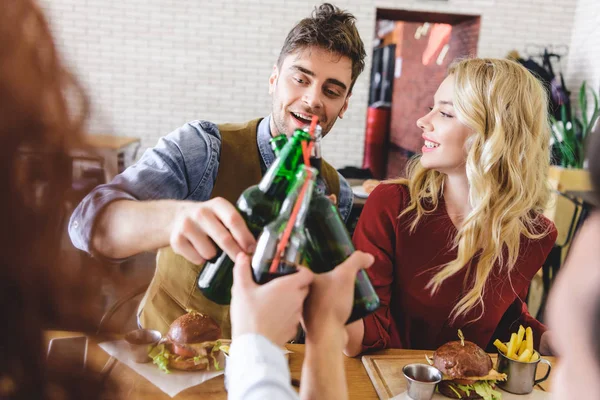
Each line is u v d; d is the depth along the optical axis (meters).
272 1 6.03
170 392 1.14
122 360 1.21
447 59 7.11
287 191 0.72
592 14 5.79
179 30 6.04
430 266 1.55
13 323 0.34
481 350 1.31
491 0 6.05
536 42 6.20
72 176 0.36
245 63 6.17
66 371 0.37
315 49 1.41
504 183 1.53
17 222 0.33
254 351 0.58
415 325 1.58
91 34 5.98
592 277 0.45
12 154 0.33
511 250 1.53
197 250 0.76
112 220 0.92
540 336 1.56
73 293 0.36
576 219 3.60
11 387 0.35
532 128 1.51
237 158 1.54
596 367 0.43
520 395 1.27
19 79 0.33
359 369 1.37
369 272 1.52
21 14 0.34
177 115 6.25
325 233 0.74
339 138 6.36
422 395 1.20
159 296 1.54
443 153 1.54
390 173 7.47
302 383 0.69
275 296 0.61
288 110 1.47
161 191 1.34
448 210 1.60
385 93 9.93
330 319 0.68
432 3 6.02
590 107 5.78
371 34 6.04
